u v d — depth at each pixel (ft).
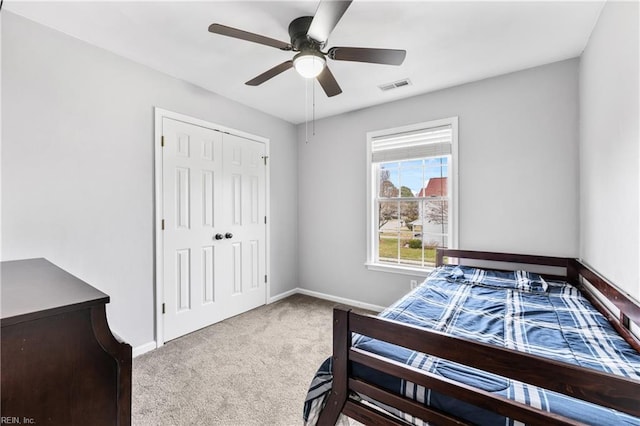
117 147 7.08
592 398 2.36
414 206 10.18
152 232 7.76
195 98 8.82
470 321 4.99
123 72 7.18
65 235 6.25
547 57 7.34
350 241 11.40
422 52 7.05
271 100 10.11
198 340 8.14
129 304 7.27
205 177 9.11
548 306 5.78
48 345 2.32
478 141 8.70
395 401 3.39
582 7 5.46
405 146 10.06
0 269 4.20
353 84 8.86
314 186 12.39
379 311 10.59
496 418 2.84
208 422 5.01
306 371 6.58
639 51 4.09
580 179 7.23
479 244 8.74
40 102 5.91
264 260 11.27
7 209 5.52
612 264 5.14
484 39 6.52
